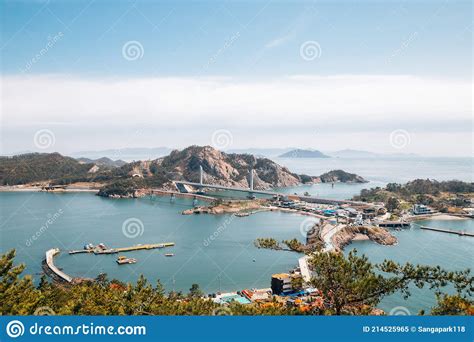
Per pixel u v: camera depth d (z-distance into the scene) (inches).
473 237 5561.0
